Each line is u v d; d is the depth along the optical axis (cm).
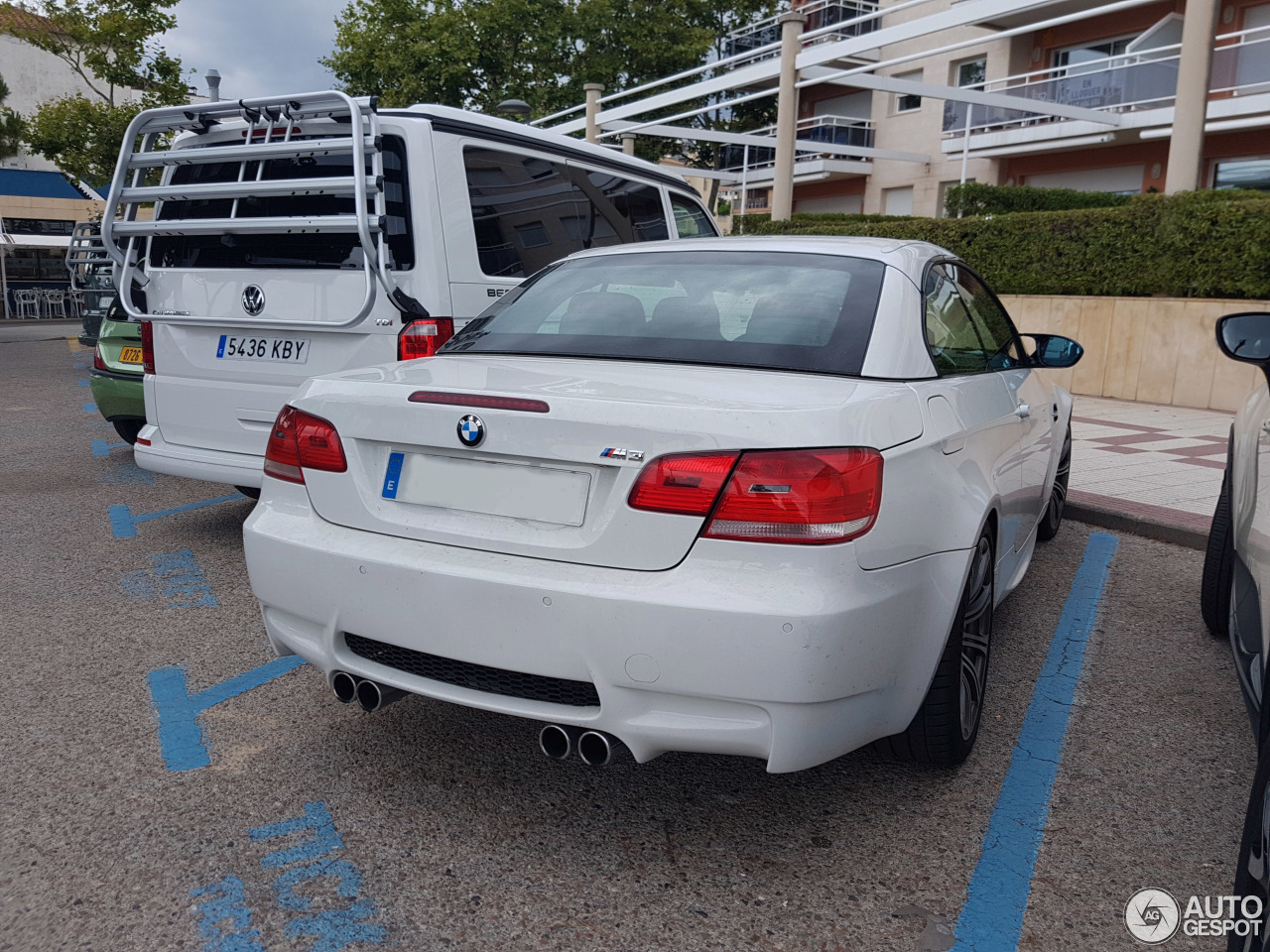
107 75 2264
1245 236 1123
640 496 218
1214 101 1914
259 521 272
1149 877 240
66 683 345
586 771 288
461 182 453
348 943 210
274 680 350
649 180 630
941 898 230
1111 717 334
